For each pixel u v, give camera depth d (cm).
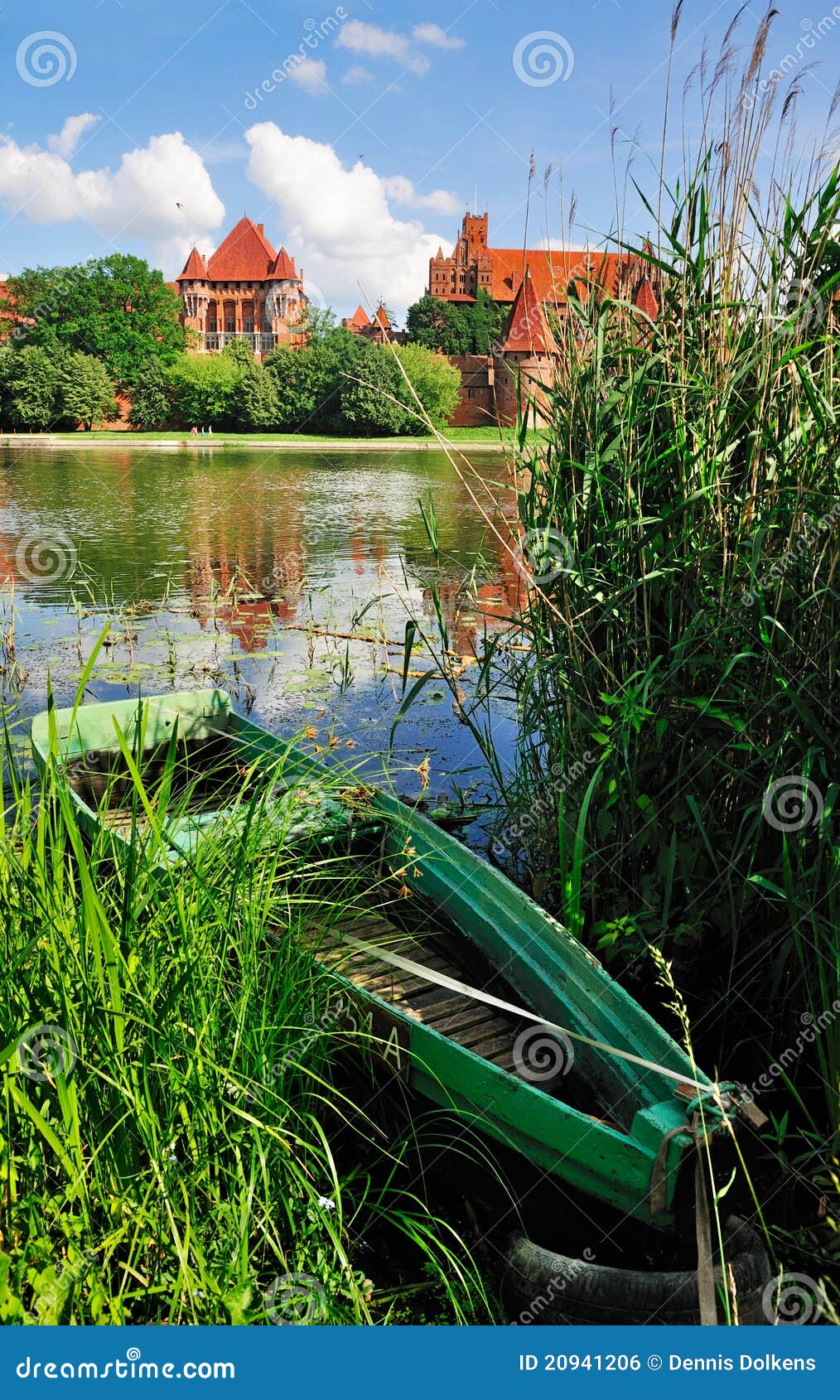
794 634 268
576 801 309
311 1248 202
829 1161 229
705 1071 262
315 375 5916
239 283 8731
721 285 289
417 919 316
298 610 852
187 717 432
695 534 280
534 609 322
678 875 294
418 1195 237
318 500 1955
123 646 723
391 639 729
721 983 295
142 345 6638
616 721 288
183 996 204
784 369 277
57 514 1631
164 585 979
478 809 419
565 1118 215
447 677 362
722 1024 280
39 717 400
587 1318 191
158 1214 182
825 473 268
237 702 583
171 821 249
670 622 284
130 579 1014
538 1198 228
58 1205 180
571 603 300
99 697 593
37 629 779
